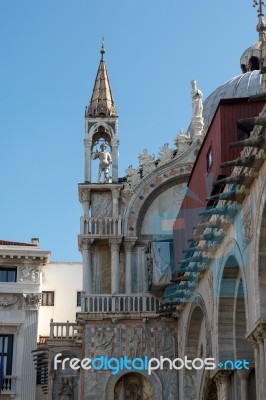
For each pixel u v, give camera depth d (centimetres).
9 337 4791
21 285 4869
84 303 3759
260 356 2291
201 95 4278
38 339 5016
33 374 4719
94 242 3988
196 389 3538
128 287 3903
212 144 2995
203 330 3428
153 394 3647
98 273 3972
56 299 5531
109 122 4184
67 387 4016
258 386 2311
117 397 3666
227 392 2852
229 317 2847
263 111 2177
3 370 4700
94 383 3644
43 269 5372
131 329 3744
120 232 3978
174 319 3769
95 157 4197
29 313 4838
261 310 2252
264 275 2278
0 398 4659
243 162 2244
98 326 3734
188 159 4116
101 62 4350
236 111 2883
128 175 4116
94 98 4244
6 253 4900
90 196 4097
